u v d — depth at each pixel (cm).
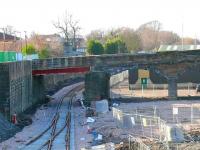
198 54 8056
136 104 7638
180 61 8088
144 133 4853
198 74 9712
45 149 4250
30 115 6669
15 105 6303
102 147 3900
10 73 5962
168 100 8088
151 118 5444
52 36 17300
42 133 5178
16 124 5706
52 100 8856
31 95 7844
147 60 8112
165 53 8081
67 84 12406
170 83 8150
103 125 5578
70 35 16038
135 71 9769
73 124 5856
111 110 7056
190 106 7144
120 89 10012
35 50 12281
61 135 5028
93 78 8069
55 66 8175
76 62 8162
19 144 4494
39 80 8831
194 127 5231
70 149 4203
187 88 9794
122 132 4991
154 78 9756
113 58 8112
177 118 6031
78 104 8106
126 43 16938
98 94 8044
